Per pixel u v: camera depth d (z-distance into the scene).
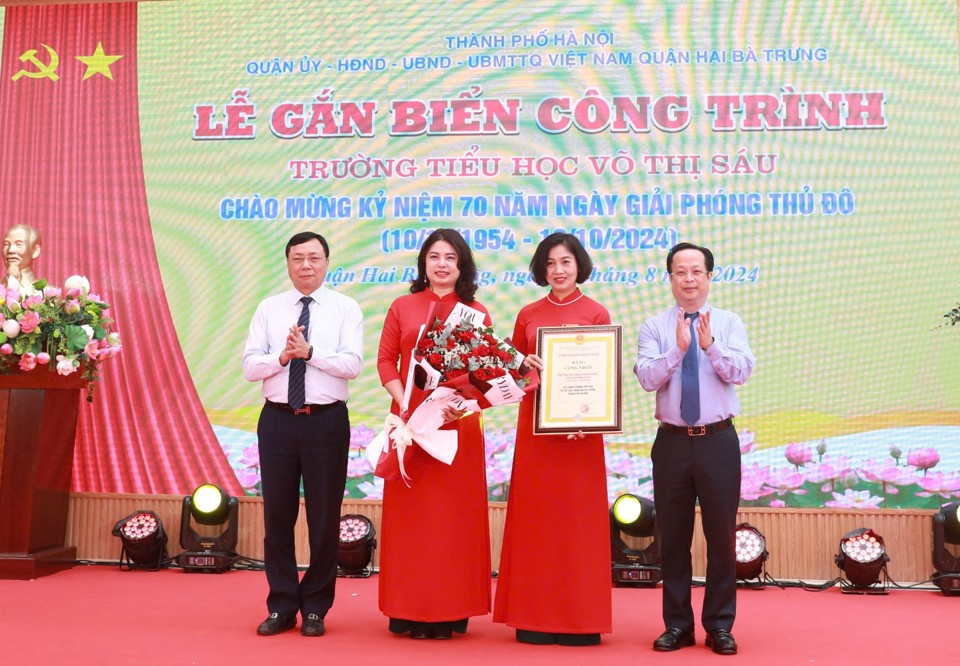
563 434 3.43
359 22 5.61
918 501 5.02
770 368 5.18
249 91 5.63
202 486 5.18
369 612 4.04
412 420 3.34
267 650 3.21
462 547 3.46
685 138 5.36
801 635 3.62
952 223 5.15
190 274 5.55
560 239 3.56
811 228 5.23
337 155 5.55
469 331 3.36
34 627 3.57
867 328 5.14
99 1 5.75
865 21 5.31
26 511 4.89
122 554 5.16
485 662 3.08
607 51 5.45
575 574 3.41
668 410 3.38
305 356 3.43
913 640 3.53
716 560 3.34
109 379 5.49
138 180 5.62
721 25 5.40
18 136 5.71
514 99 5.48
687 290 3.38
